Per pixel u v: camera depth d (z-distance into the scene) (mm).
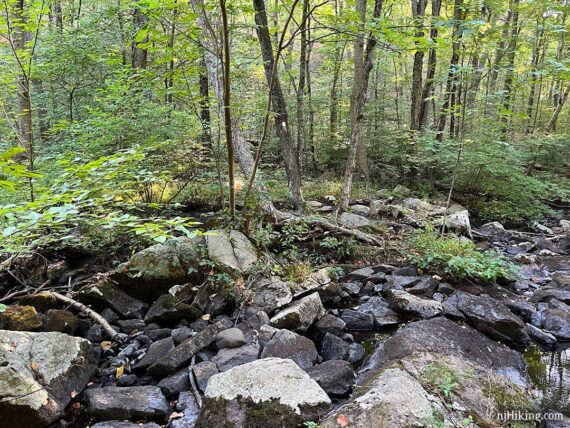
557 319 5113
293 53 14828
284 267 5969
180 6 5238
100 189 3510
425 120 14312
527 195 11086
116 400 3443
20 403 3074
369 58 7934
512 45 10078
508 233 9109
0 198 4938
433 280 5879
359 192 11062
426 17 4902
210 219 6453
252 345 4281
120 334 4582
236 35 6941
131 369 4047
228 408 3098
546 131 13266
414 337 4199
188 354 4133
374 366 3996
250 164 7203
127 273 5203
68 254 5953
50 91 9914
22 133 8008
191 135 8078
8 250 2932
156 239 2463
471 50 6844
